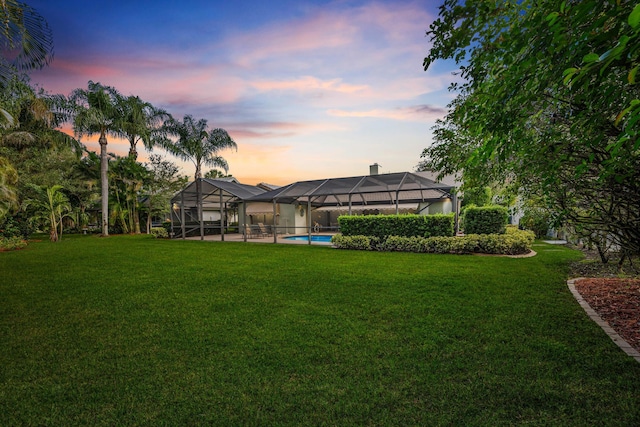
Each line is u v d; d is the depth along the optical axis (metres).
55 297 7.00
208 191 25.77
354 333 4.67
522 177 4.64
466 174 5.18
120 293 7.30
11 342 4.56
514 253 12.73
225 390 3.25
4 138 23.81
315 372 3.57
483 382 3.27
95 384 3.42
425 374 3.47
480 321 5.04
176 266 10.98
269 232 27.95
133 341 4.55
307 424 2.71
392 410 2.87
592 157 2.94
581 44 2.06
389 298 6.48
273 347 4.25
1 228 19.61
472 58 3.45
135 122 29.25
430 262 10.98
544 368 3.52
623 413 2.72
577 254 12.27
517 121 3.29
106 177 27.98
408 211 25.38
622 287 6.79
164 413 2.90
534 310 5.52
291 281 8.29
